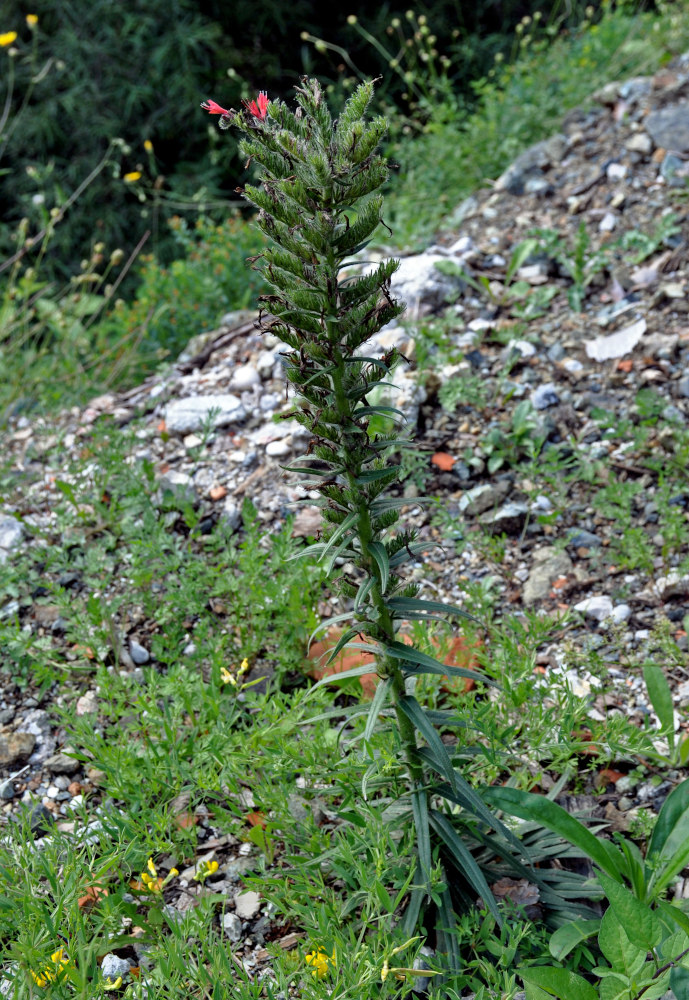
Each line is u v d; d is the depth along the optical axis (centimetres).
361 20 946
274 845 242
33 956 184
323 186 166
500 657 257
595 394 382
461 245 475
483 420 379
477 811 196
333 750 232
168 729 244
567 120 556
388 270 181
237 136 861
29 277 502
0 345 490
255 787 234
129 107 821
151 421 415
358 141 165
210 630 310
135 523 343
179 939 197
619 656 290
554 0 932
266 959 216
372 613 201
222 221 832
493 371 400
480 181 565
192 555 333
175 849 233
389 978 185
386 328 418
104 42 843
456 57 888
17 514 358
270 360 425
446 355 402
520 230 484
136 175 591
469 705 242
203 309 507
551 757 233
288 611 292
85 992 181
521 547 334
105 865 204
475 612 296
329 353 179
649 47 606
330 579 306
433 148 612
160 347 502
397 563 203
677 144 496
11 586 330
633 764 257
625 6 794
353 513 193
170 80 841
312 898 213
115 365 489
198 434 393
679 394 372
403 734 209
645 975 176
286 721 242
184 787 235
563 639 299
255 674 296
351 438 189
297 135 171
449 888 213
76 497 366
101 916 214
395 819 214
